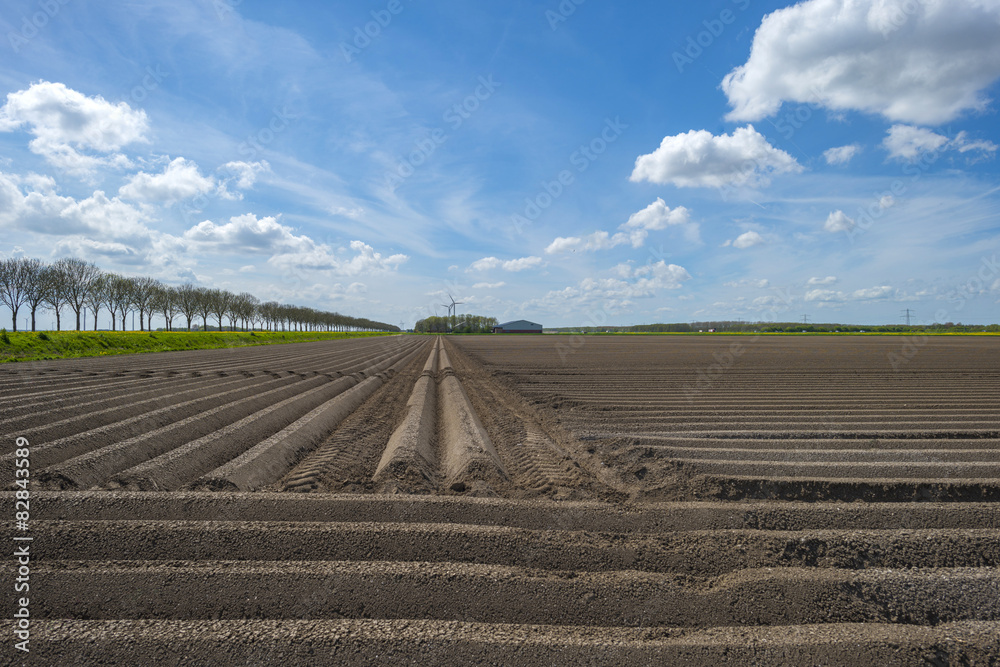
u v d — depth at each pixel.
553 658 3.30
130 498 5.61
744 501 6.25
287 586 3.98
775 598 4.00
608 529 5.43
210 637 3.33
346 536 4.79
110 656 3.19
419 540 4.77
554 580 4.10
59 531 4.70
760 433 9.60
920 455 8.14
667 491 6.51
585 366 23.66
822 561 4.64
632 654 3.35
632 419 11.17
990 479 6.86
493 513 5.61
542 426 10.78
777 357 28.39
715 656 3.34
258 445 8.11
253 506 5.61
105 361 23.62
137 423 9.39
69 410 10.41
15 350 23.19
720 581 4.24
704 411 12.10
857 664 3.33
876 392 15.00
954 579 4.17
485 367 23.42
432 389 16.42
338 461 8.09
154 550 4.59
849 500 6.45
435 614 3.81
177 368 20.67
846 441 9.10
